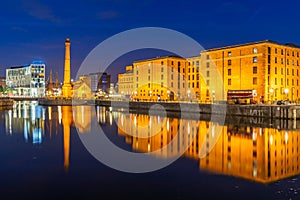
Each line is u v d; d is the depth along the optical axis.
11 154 28.97
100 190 18.62
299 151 31.30
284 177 21.20
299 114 66.81
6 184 19.67
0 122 61.62
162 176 21.66
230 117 74.88
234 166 24.47
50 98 162.62
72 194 17.94
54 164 25.03
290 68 94.25
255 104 77.12
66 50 162.62
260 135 44.44
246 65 91.31
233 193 17.95
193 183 19.92
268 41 87.62
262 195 17.56
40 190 18.53
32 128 51.31
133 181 20.48
